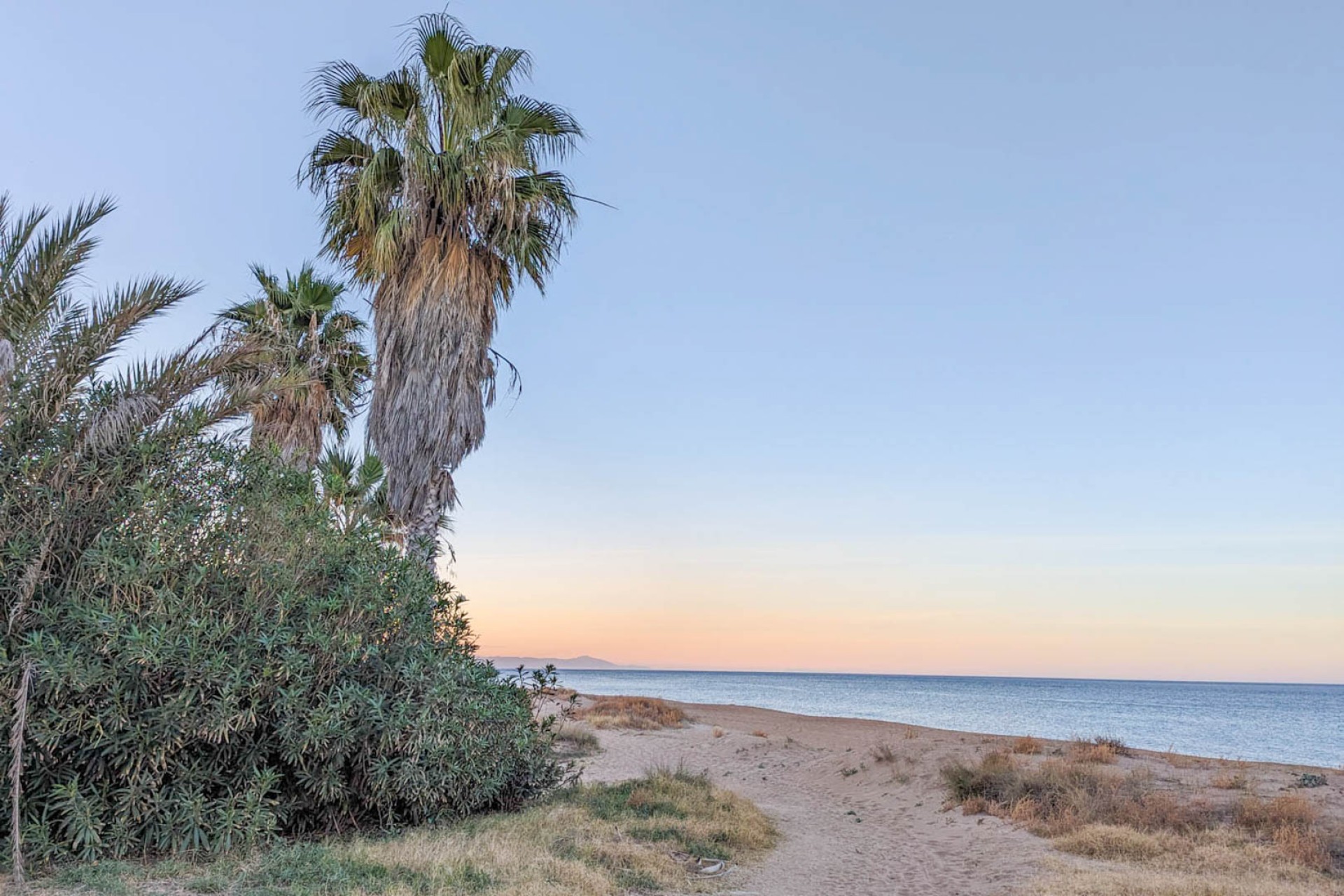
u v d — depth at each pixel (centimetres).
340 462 1764
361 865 803
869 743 2464
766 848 1201
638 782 1589
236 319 1900
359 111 1503
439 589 1205
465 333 1474
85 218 926
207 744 872
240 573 931
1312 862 986
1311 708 8338
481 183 1505
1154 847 1080
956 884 1016
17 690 759
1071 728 4966
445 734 1023
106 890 680
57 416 897
